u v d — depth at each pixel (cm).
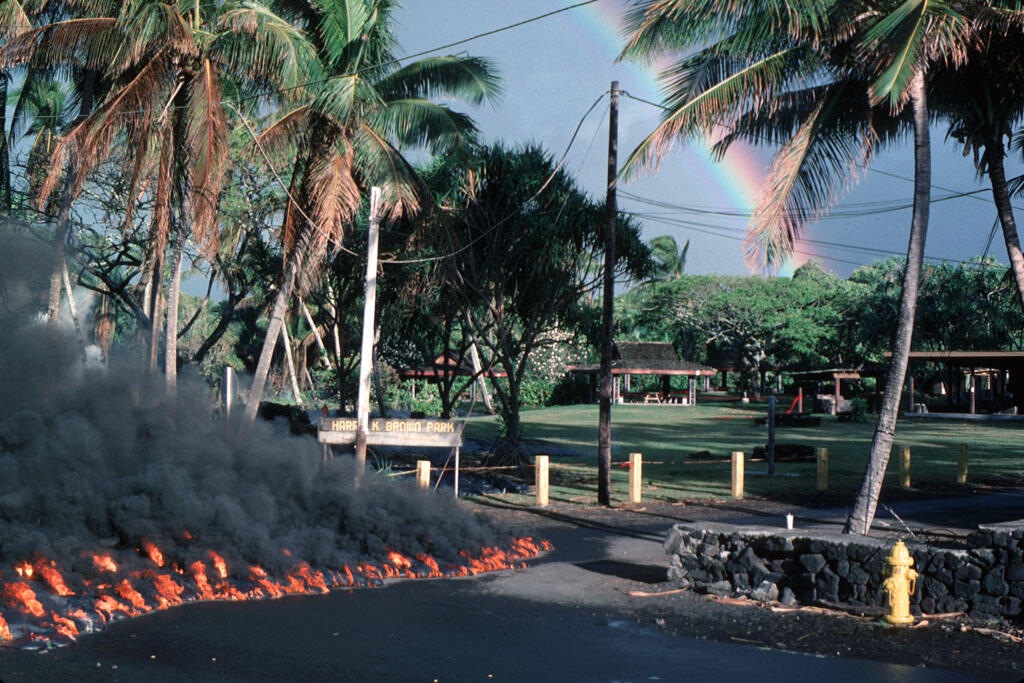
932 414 5341
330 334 3997
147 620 746
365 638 712
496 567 1041
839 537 864
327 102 1847
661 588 930
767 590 869
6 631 665
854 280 7731
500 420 3247
